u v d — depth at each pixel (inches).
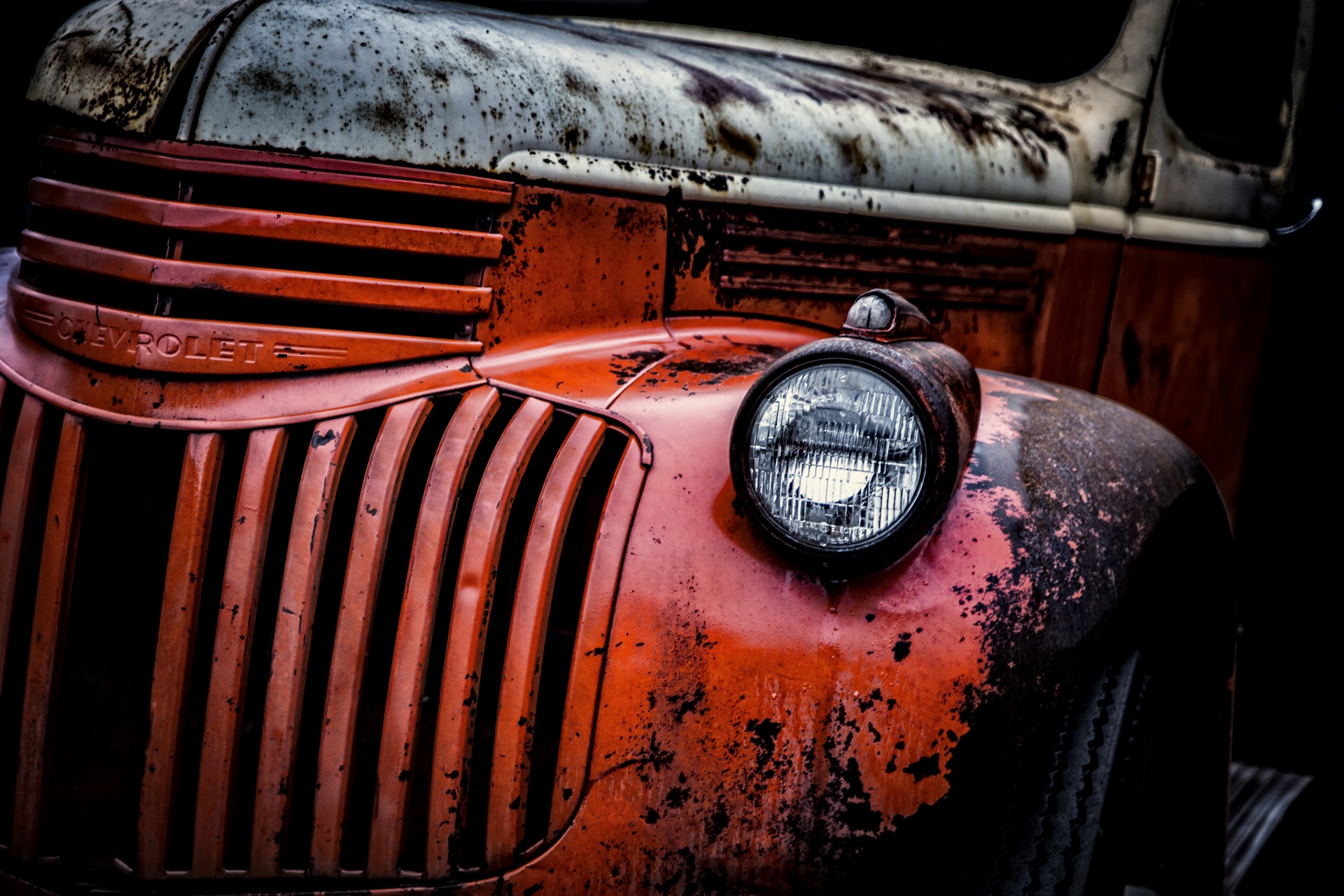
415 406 95.2
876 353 89.7
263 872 92.4
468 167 98.2
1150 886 121.6
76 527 94.7
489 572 92.8
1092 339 132.8
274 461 93.4
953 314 120.7
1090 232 129.6
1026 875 94.1
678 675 91.7
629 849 91.4
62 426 95.6
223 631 92.4
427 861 92.1
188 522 92.9
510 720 92.3
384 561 93.2
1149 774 109.7
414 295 96.6
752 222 109.0
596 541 93.5
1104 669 102.4
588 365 100.1
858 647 91.3
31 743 94.4
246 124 94.5
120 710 96.9
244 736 94.8
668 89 107.6
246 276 94.1
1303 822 143.5
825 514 90.4
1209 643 112.7
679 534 93.4
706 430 96.2
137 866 93.0
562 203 101.0
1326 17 161.2
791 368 90.7
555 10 128.7
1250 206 153.2
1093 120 131.3
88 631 97.3
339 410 94.4
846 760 90.9
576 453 95.0
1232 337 155.5
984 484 95.4
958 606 91.8
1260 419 165.0
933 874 93.3
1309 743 152.0
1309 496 156.9
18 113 197.2
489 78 100.0
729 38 126.3
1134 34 133.0
